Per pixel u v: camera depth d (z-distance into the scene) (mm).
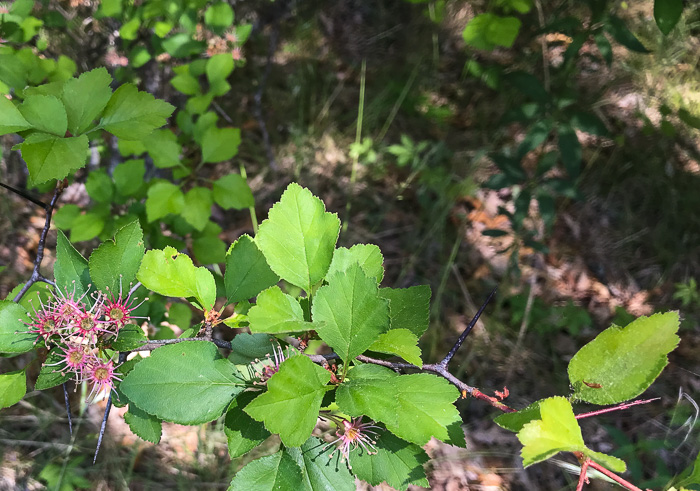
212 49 2822
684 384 3971
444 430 844
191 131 2582
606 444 3697
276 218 991
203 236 2512
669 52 5199
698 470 821
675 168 4926
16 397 1012
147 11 2830
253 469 906
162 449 3588
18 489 3291
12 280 4074
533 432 726
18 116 1032
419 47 5797
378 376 896
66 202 4469
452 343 4258
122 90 1117
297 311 867
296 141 5184
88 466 3426
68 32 3691
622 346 856
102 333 1043
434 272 4613
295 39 5840
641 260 4660
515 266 3926
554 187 3570
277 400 807
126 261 1066
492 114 5273
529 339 4270
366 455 941
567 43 3643
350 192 4980
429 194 4941
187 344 948
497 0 1980
